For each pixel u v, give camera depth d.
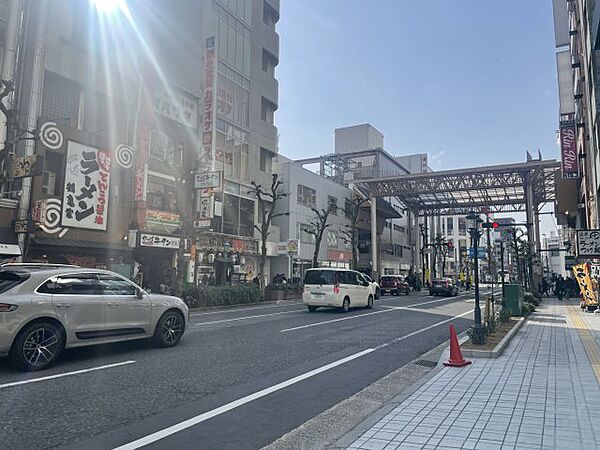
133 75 21.70
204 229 23.41
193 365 7.79
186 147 24.78
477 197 50.06
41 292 7.43
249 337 11.14
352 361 8.65
